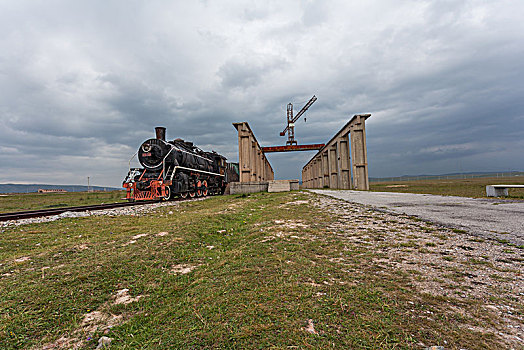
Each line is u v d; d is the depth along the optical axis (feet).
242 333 7.61
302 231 22.20
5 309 9.70
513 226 20.83
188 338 7.59
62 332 8.44
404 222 24.57
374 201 41.93
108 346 7.55
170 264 14.94
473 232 19.47
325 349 6.76
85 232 24.07
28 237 22.17
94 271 13.38
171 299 10.54
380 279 11.66
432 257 14.73
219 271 13.39
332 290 10.37
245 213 35.24
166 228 23.47
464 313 8.64
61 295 10.93
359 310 8.79
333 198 49.73
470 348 6.79
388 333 7.47
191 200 62.08
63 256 16.12
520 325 7.91
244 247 18.06
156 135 67.26
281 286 10.82
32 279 12.49
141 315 9.28
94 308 10.07
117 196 96.17
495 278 11.64
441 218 25.18
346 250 16.52
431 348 6.68
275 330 7.75
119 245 18.45
